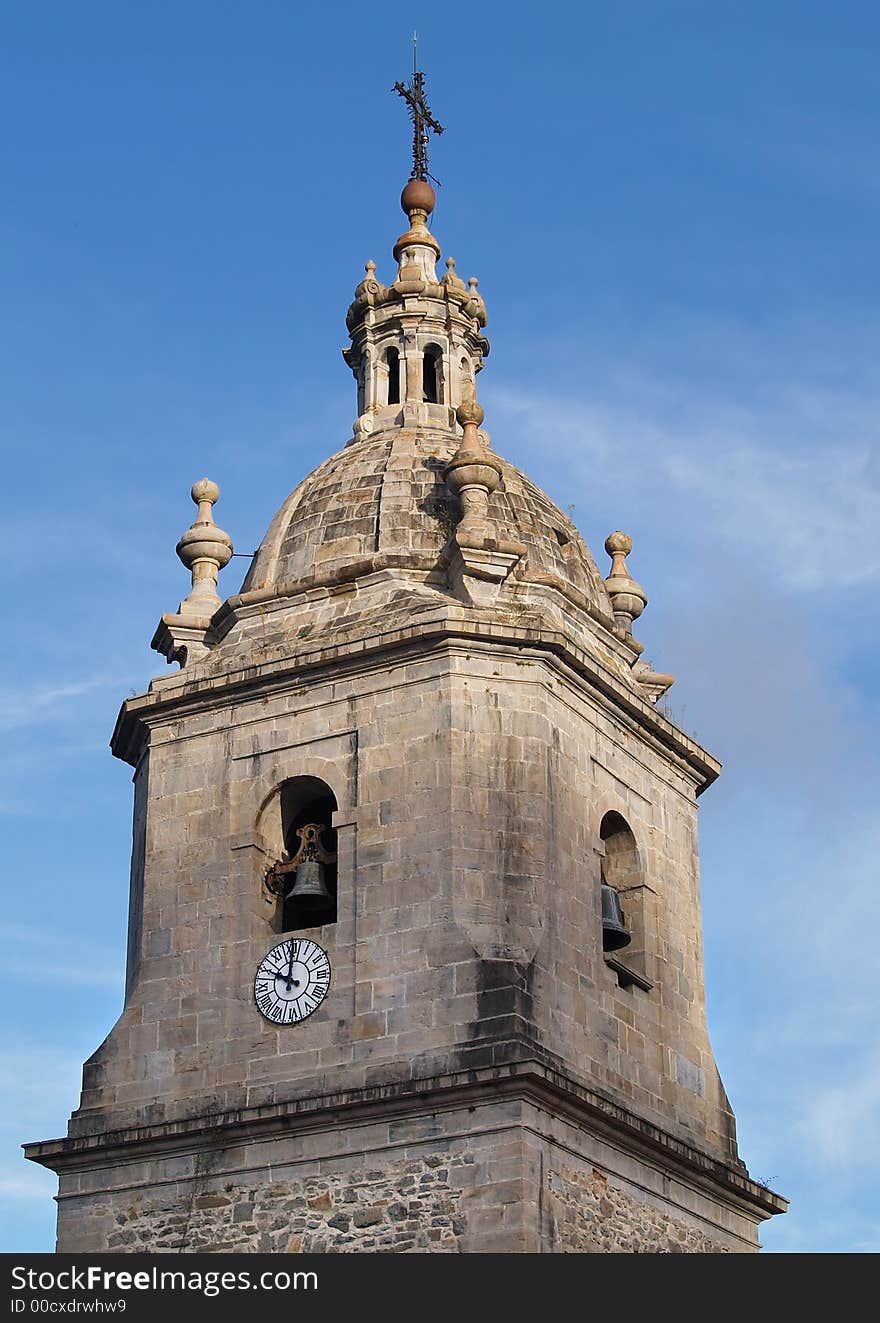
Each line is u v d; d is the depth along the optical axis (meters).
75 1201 38.72
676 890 43.00
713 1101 42.06
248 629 42.69
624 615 45.75
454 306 47.72
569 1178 36.88
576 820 40.28
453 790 38.97
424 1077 36.84
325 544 43.06
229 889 40.16
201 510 45.31
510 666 40.09
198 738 41.59
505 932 38.12
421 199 49.22
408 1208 36.28
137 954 40.84
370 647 40.16
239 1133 37.88
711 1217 40.62
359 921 38.75
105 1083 39.59
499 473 42.50
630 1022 40.31
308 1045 38.31
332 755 40.22
